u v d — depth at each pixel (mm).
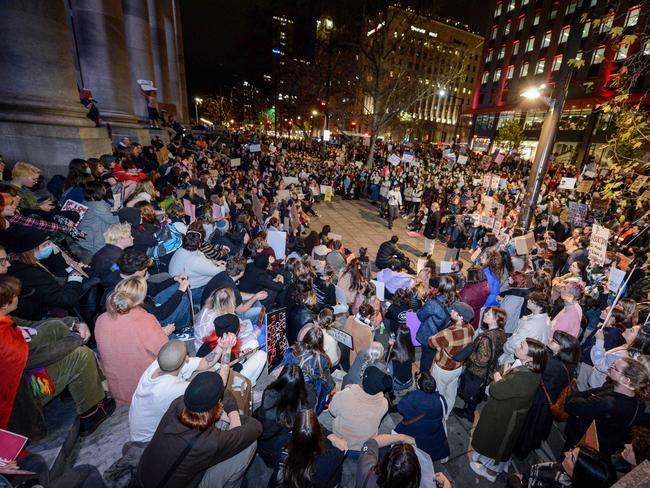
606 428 2912
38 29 6641
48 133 6855
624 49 35344
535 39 50312
